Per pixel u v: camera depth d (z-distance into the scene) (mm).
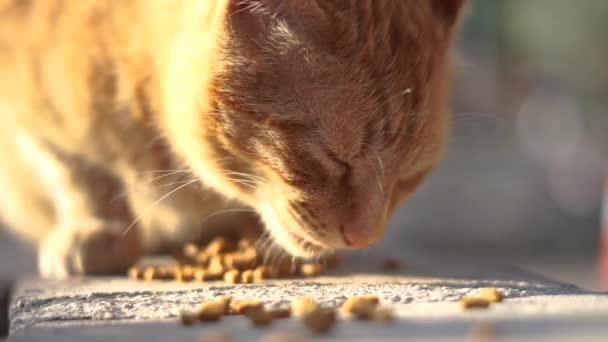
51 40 718
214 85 662
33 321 578
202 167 700
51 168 743
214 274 679
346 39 646
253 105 656
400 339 517
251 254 699
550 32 2135
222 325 555
